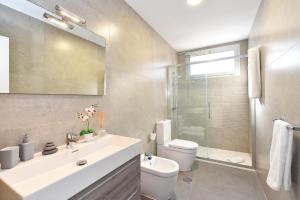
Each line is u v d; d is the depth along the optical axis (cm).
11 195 61
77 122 123
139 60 207
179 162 233
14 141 87
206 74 299
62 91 112
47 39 104
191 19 217
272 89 141
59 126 110
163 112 285
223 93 312
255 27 212
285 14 108
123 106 176
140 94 210
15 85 87
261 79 183
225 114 312
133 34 194
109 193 95
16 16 89
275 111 133
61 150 102
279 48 121
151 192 162
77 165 93
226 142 313
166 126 256
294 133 99
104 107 149
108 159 94
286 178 94
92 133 125
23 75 91
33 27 96
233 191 186
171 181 157
